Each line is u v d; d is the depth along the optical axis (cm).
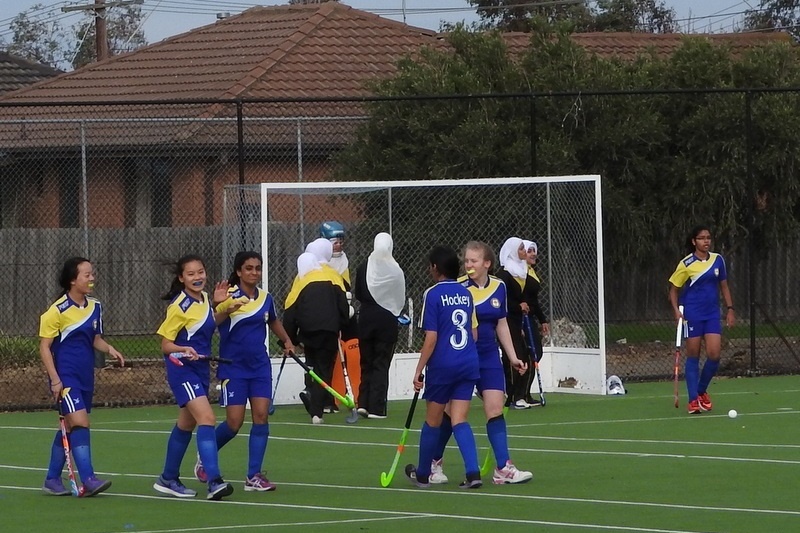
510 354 3838
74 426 3634
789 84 7856
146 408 5997
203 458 3550
